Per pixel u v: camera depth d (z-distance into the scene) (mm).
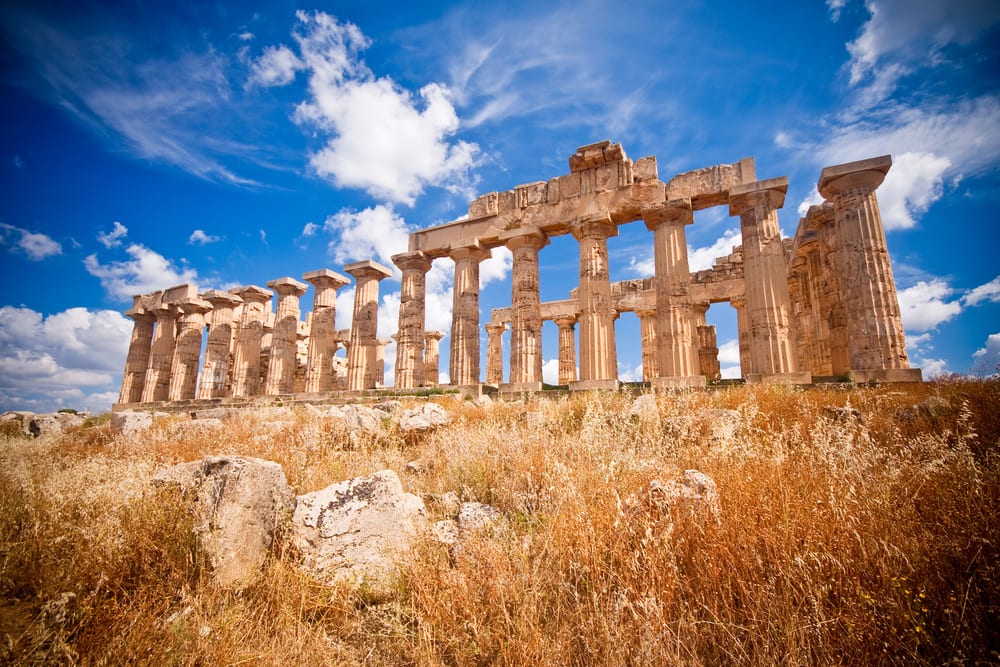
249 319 26891
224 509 3852
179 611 3242
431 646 3043
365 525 4383
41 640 2682
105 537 3682
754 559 3258
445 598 3398
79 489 4586
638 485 4723
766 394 9484
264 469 4199
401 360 21469
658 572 3189
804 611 2895
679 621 2844
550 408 10320
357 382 22422
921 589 2938
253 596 3568
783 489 3994
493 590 3369
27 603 3074
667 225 17219
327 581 3828
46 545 3486
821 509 3654
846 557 3135
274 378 24906
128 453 8211
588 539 3707
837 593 2979
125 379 29578
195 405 24359
